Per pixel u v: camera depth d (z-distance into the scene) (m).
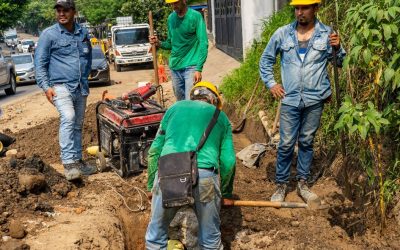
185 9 6.81
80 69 6.20
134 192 6.04
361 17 4.44
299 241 4.84
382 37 4.39
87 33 6.36
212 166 4.20
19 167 5.76
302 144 5.39
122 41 28.20
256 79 9.20
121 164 6.40
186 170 4.07
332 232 4.93
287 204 5.04
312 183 5.95
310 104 5.13
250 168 6.71
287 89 5.18
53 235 4.74
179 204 3.99
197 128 4.30
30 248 4.47
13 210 5.12
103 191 5.96
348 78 5.16
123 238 5.17
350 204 5.29
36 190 5.55
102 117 6.91
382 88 4.98
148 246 4.37
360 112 4.34
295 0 4.88
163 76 16.97
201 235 4.31
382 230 4.72
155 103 6.90
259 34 11.43
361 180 5.30
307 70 5.05
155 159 4.51
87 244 4.68
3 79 19.41
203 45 6.87
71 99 6.16
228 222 5.32
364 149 4.94
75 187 6.02
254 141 8.10
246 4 11.48
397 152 4.82
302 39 5.07
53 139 8.52
